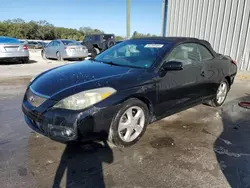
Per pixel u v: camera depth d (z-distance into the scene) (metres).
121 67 3.34
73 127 2.47
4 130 3.36
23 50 10.67
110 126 2.72
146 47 3.69
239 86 6.88
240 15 8.48
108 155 2.77
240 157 2.80
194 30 10.10
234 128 3.69
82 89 2.58
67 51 12.58
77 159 2.67
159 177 2.38
